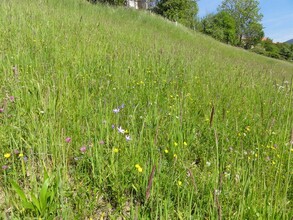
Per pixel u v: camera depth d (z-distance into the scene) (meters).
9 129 2.45
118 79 4.21
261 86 5.89
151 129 2.89
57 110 2.79
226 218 1.90
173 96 4.06
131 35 8.77
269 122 3.42
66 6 11.81
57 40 5.55
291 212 1.92
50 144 2.37
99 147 2.40
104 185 2.18
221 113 3.74
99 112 2.92
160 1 39.97
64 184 2.04
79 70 4.25
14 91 3.08
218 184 2.17
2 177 2.16
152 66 5.51
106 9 16.00
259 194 2.06
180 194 2.16
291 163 2.66
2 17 6.11
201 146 2.97
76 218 1.80
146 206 2.03
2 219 1.66
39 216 1.76
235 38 71.62
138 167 2.19
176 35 16.70
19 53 4.28
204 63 7.51
